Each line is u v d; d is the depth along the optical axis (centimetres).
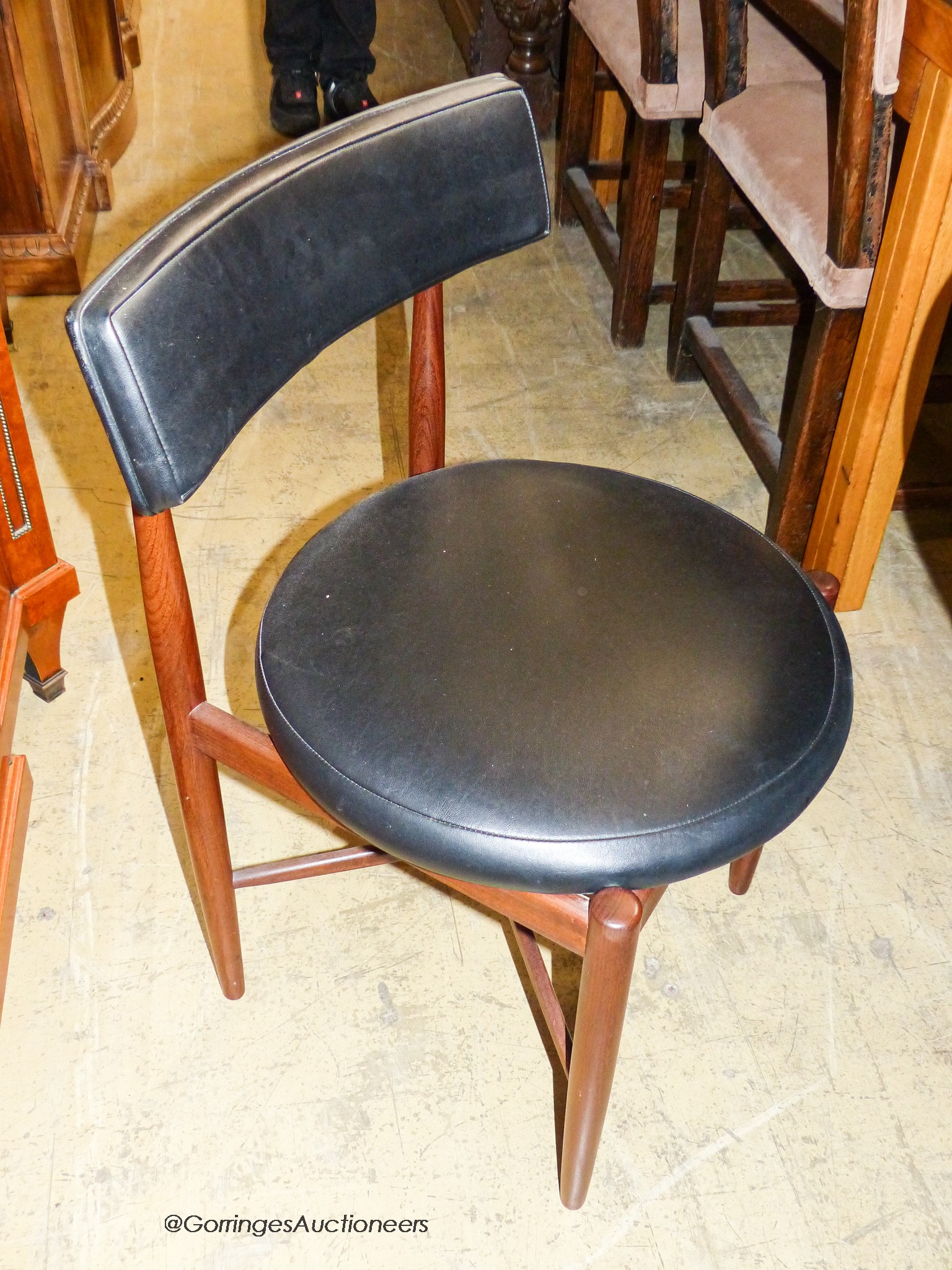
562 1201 99
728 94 158
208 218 73
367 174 84
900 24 113
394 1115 105
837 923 122
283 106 271
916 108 120
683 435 190
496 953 119
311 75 273
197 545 165
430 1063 109
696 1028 113
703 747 75
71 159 234
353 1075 108
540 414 193
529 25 252
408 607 84
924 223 123
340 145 82
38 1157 102
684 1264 97
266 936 119
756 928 121
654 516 94
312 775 77
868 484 144
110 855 125
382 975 116
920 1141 105
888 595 161
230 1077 108
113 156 260
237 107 289
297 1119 105
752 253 230
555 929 77
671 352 201
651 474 182
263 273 77
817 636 84
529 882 72
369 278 86
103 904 121
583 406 196
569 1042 93
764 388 200
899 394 137
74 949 117
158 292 69
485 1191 100
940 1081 109
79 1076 107
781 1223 99
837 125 126
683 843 72
